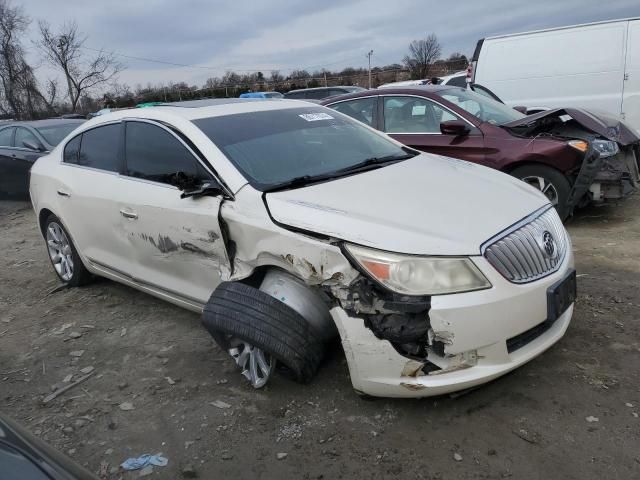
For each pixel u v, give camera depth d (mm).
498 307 2645
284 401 3125
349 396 3092
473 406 2916
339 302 2783
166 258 3807
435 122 6367
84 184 4512
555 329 3031
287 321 2955
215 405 3176
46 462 1517
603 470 2422
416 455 2623
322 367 3354
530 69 9352
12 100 37844
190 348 3881
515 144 5816
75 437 3033
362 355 2744
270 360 3098
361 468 2584
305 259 2863
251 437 2875
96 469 2768
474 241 2707
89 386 3549
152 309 4633
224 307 3072
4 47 36719
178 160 3707
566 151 5531
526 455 2551
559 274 2967
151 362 3760
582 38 8891
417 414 2895
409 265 2627
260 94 19406
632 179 5902
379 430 2811
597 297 4023
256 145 3670
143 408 3236
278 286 3107
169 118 3906
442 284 2611
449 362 2668
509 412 2844
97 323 4473
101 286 5285
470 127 6098
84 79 40312
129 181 4051
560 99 9117
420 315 2646
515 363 2756
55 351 4078
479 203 3070
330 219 2861
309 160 3709
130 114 4273
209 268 3494
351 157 3896
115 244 4332
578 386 2994
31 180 5336
